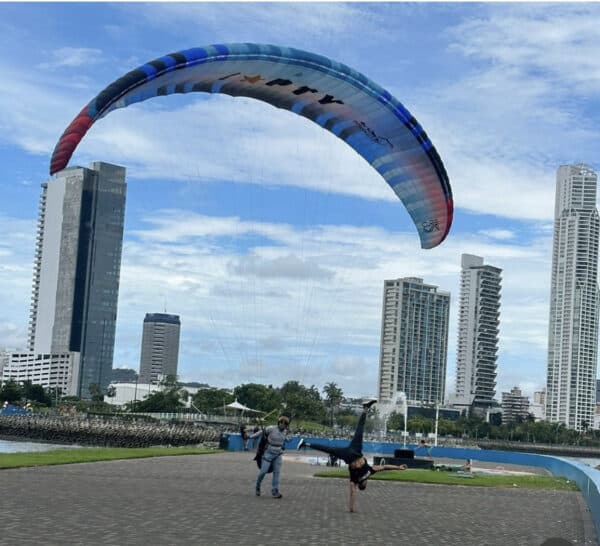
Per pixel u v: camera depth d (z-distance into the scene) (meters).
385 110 30.77
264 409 176.50
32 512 17.08
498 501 26.83
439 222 34.44
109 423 127.06
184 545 14.16
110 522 16.28
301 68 28.67
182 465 35.59
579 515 23.67
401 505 23.69
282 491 25.66
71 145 22.64
